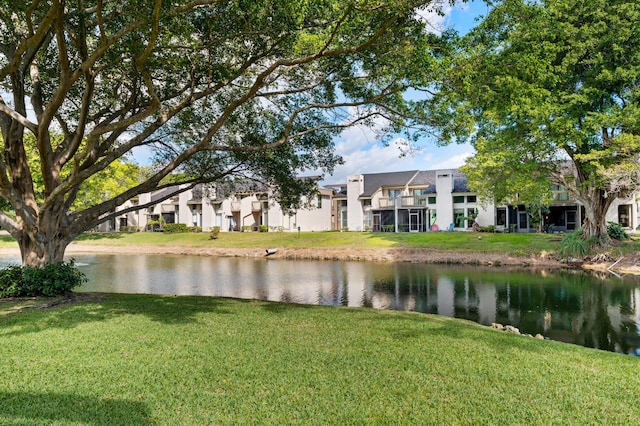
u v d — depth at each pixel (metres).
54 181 10.08
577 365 5.43
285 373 4.84
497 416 3.86
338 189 49.72
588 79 19.08
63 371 4.82
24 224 9.96
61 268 10.08
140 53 6.86
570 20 18.64
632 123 17.55
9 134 9.87
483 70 7.70
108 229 55.72
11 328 6.81
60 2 5.80
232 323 7.51
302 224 44.91
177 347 5.83
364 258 28.36
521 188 21.59
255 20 7.77
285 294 15.29
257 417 3.75
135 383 4.48
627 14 17.66
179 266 25.34
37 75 9.98
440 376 4.85
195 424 3.61
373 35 7.32
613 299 13.76
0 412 3.76
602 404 4.16
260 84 8.30
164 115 9.34
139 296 10.88
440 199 38.34
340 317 8.34
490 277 19.08
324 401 4.10
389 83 9.17
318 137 11.56
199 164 12.43
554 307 12.69
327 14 7.34
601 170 18.80
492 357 5.65
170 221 55.41
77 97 10.52
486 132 21.86
